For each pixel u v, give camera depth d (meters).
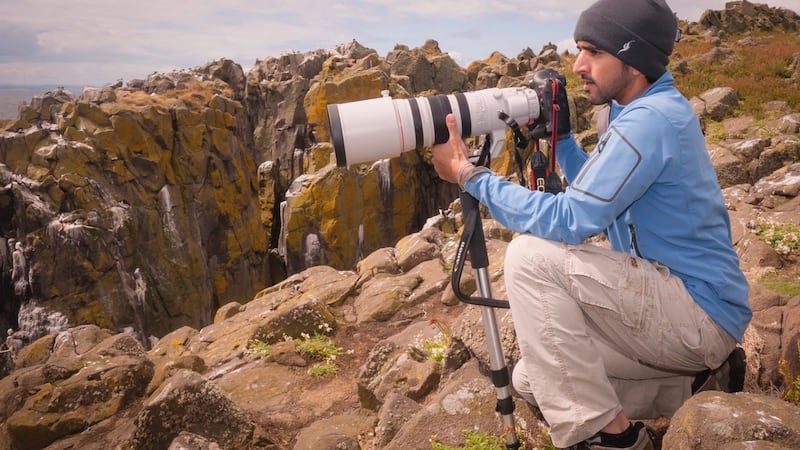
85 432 4.75
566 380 2.14
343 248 35.47
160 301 34.25
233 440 4.07
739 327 2.20
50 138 32.44
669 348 2.13
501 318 3.70
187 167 36.34
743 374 2.35
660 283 2.10
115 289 32.31
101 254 31.88
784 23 47.00
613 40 2.12
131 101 35.75
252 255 39.28
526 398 2.70
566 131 2.54
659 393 2.46
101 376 5.13
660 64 2.14
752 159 13.23
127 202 33.50
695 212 2.12
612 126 2.12
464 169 2.37
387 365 4.59
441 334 5.26
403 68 40.12
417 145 2.46
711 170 2.20
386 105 2.40
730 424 1.98
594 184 2.04
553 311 2.13
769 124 15.72
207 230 37.34
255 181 40.31
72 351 5.76
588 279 2.09
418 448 3.05
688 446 2.00
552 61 35.88
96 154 32.62
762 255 5.41
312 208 35.41
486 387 3.30
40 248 30.73
